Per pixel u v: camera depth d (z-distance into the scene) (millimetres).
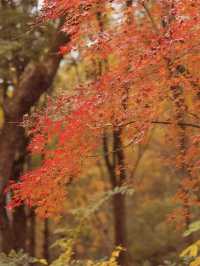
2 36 12320
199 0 7129
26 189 7723
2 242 13984
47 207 7961
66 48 7977
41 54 12758
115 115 7625
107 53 7887
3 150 12008
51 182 7730
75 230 9695
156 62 7270
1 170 11961
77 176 8086
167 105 8516
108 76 7496
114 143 13938
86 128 7594
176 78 7660
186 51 7414
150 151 25234
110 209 25125
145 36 7859
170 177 26656
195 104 8547
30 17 12273
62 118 7625
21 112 12102
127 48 7711
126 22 8047
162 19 8000
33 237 18766
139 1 8078
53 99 7883
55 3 7531
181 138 9609
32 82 12031
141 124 7777
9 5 13188
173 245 24641
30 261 8594
